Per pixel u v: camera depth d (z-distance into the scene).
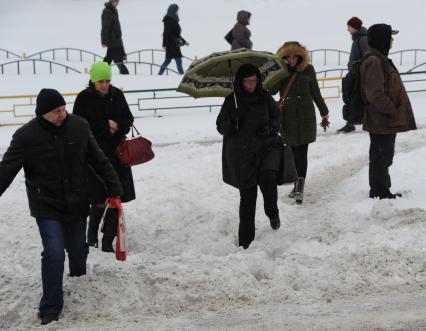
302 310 13.17
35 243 18.48
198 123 35.22
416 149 24.41
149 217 20.06
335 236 17.70
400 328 11.92
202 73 18.34
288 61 20.14
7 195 22.02
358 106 18.95
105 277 14.62
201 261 15.55
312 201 20.52
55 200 13.62
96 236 18.02
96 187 17.19
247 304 13.70
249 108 16.94
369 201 19.28
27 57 54.03
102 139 17.17
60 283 13.56
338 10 70.44
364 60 18.58
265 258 15.88
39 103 13.30
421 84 43.12
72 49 53.31
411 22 63.88
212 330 12.41
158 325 12.84
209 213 19.75
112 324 13.08
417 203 18.56
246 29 43.22
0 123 36.38
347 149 25.83
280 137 17.33
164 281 14.45
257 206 19.95
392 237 16.39
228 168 17.42
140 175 23.52
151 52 56.28
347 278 14.52
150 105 39.53
